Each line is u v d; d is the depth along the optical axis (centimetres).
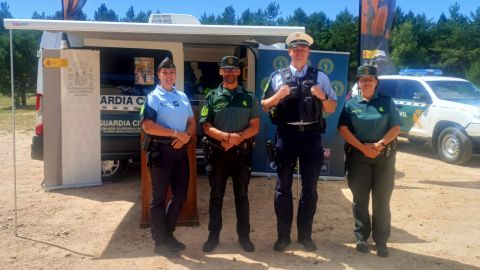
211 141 431
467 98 940
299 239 455
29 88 2525
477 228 518
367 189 436
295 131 421
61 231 498
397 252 445
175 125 432
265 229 508
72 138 662
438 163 902
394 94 1045
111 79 664
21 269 404
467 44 5231
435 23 6062
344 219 544
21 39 2448
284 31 494
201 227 514
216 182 438
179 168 438
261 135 738
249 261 421
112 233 493
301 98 417
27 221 528
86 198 621
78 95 656
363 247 441
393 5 805
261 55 708
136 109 670
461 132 863
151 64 669
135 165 822
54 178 664
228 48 784
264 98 437
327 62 720
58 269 405
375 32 810
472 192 670
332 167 745
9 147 1023
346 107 436
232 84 430
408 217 554
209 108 430
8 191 652
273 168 747
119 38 655
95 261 421
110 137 669
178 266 410
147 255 435
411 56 4962
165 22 745
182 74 677
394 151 427
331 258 429
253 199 625
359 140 426
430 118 934
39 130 734
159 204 436
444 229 513
